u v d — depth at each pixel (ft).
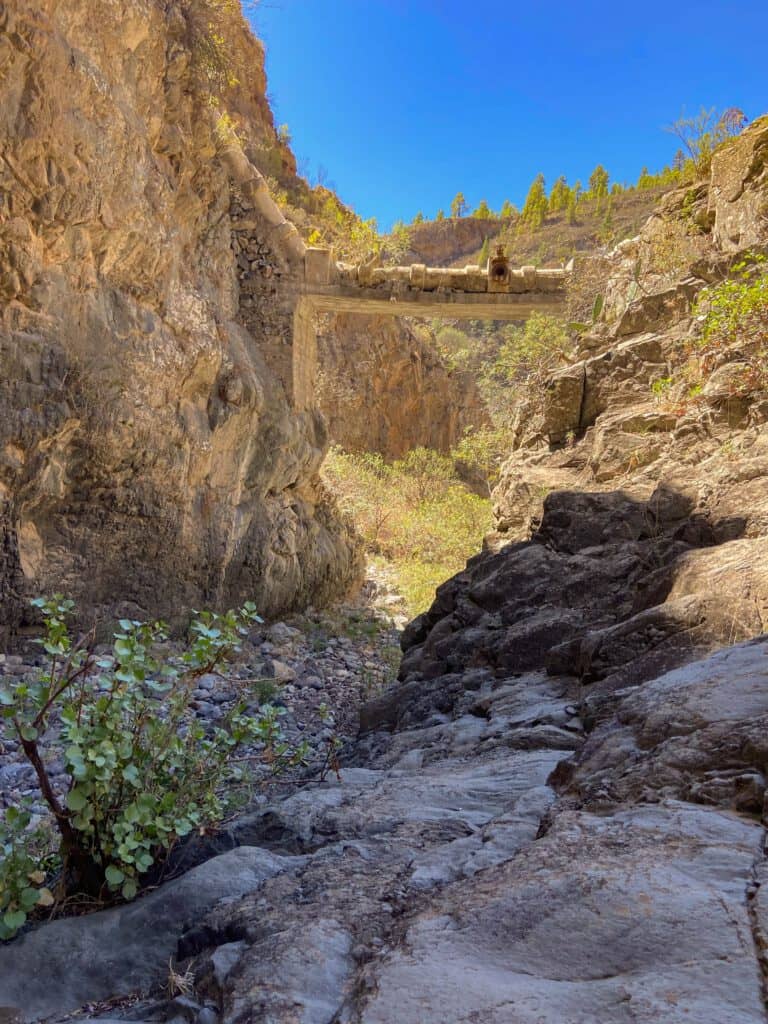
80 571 27.40
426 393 105.70
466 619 20.16
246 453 35.47
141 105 29.14
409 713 16.78
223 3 34.53
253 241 39.65
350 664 32.42
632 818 6.45
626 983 4.37
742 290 22.22
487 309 42.93
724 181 29.81
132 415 27.89
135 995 6.36
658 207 34.58
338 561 44.70
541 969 4.74
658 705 8.33
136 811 7.86
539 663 16.28
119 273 27.89
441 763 11.48
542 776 9.27
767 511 15.17
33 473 24.82
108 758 7.95
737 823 6.02
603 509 20.51
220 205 36.96
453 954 4.98
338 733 22.25
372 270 41.19
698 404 22.40
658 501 17.95
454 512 66.64
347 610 43.68
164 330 30.01
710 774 6.84
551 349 50.90
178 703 9.28
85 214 25.03
